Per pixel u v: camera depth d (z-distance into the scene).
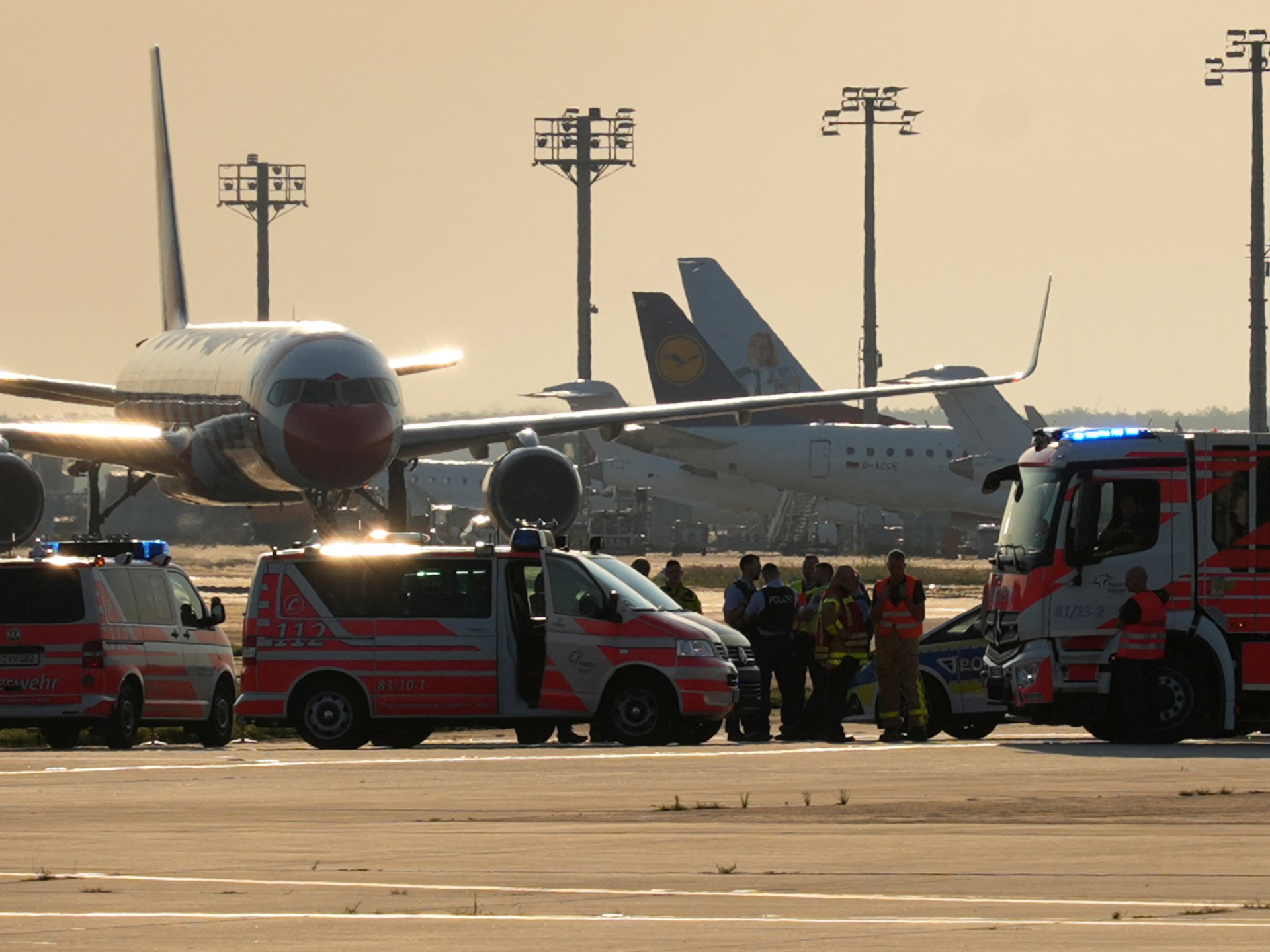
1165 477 90.62
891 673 94.25
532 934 37.34
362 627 91.81
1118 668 89.94
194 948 35.88
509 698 91.38
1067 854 48.88
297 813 60.84
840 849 50.41
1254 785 67.88
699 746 89.62
